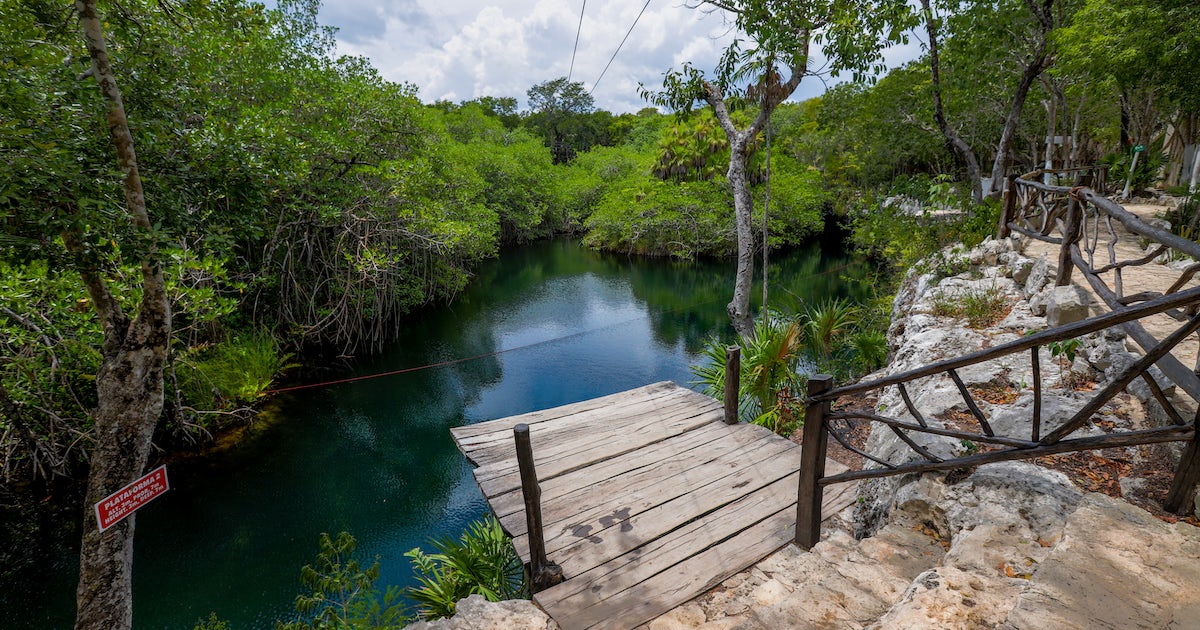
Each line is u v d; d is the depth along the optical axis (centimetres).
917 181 1007
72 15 364
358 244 1262
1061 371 356
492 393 1088
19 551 630
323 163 1104
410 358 1313
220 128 602
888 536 240
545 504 345
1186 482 201
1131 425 273
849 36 685
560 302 1859
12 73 317
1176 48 782
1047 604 152
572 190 3828
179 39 521
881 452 330
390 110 1231
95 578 389
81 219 313
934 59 1263
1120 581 159
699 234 2645
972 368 394
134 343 396
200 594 578
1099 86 1181
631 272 2411
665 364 1225
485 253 2317
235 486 773
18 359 648
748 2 750
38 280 588
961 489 240
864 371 820
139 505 388
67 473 747
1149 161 1270
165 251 373
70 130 337
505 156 3091
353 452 866
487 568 462
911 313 622
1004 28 1179
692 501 346
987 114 1969
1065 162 1375
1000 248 686
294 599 571
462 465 830
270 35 995
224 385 903
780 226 2478
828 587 212
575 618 253
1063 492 222
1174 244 235
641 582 276
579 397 1059
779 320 906
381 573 601
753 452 407
